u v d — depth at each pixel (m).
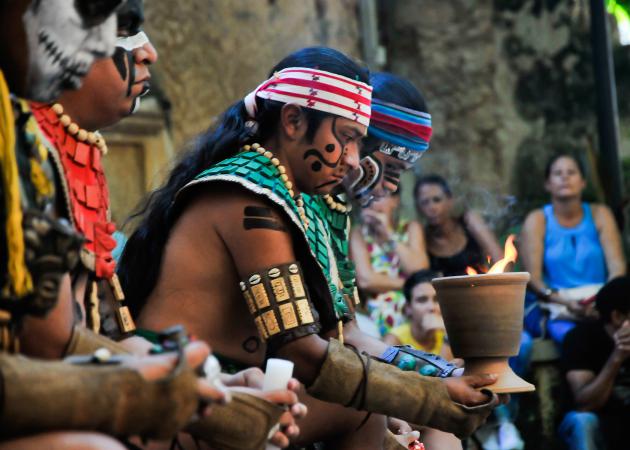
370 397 4.82
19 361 3.16
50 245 3.50
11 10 3.69
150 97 12.66
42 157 3.72
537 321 12.17
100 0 3.78
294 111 5.16
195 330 5.02
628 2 16.58
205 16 13.70
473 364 5.13
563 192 12.62
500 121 15.85
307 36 14.75
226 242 4.95
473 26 15.97
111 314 4.79
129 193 12.30
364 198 6.36
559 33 15.99
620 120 16.09
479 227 11.91
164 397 3.29
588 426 10.84
